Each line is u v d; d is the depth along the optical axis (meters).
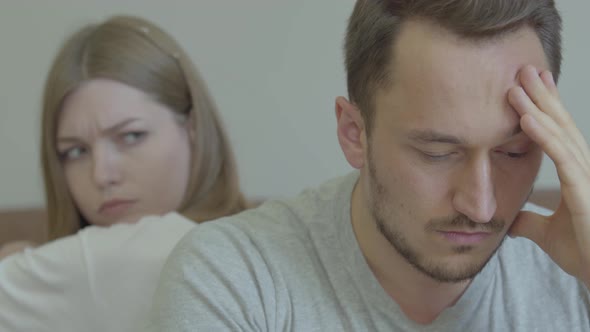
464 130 0.65
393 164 0.71
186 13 1.94
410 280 0.80
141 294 1.01
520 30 0.67
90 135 1.24
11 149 2.04
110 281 1.02
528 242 0.90
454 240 0.71
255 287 0.82
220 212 1.32
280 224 0.88
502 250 0.87
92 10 1.98
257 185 1.98
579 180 0.71
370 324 0.81
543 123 0.68
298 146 1.96
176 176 1.30
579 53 1.75
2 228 1.91
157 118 1.27
